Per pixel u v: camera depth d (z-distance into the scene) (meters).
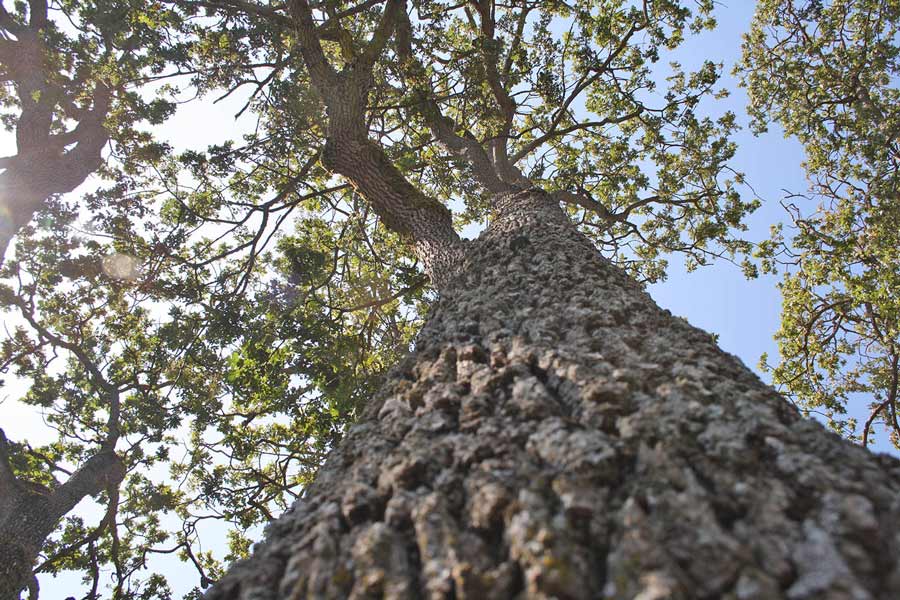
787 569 1.37
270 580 1.94
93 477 9.94
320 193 10.29
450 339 3.33
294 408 9.70
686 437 1.89
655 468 1.73
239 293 10.35
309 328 9.66
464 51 10.70
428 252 5.96
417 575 1.70
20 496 8.99
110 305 11.49
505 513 1.72
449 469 2.10
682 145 12.23
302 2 8.37
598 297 3.38
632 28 10.57
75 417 11.79
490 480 1.89
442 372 2.96
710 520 1.51
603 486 1.74
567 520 1.63
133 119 11.30
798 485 1.65
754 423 1.93
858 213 13.23
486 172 8.67
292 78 10.80
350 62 8.46
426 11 10.77
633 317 3.15
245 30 10.79
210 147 10.01
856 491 1.58
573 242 4.66
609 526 1.60
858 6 13.88
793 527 1.49
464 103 10.77
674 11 10.82
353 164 7.02
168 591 10.99
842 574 1.29
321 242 12.31
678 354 2.63
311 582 1.79
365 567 1.73
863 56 13.62
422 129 11.88
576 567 1.46
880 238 12.20
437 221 6.30
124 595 10.75
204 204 11.30
